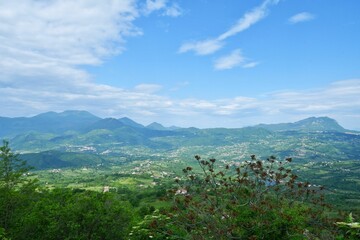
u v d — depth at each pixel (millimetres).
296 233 13562
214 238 14062
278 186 14992
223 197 15148
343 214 13508
